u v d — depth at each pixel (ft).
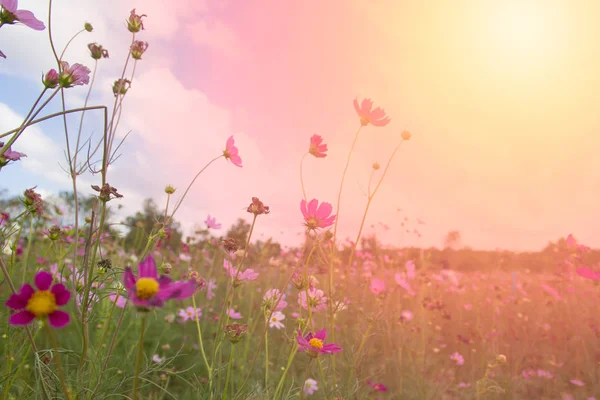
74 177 4.15
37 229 7.41
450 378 9.43
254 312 10.15
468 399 8.24
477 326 12.60
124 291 4.42
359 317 7.48
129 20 4.97
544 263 20.81
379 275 13.70
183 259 12.84
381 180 5.99
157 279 2.51
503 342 11.66
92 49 4.66
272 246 12.75
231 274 5.16
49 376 3.95
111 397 4.81
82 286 4.29
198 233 12.30
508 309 15.35
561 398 8.89
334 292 6.56
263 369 7.58
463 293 16.75
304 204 5.22
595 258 14.60
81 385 3.81
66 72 3.88
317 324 8.66
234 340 4.35
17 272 6.10
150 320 9.41
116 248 9.07
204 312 10.43
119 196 4.10
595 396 8.75
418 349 9.98
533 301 16.49
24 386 4.13
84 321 3.89
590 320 12.67
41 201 4.82
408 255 15.67
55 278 4.76
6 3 3.47
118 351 7.39
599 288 13.75
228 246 5.31
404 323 9.88
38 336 6.33
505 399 8.50
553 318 14.02
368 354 6.93
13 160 4.17
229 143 5.97
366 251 15.31
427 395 8.24
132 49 4.99
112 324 7.77
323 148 5.67
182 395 6.77
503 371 10.00
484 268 22.67
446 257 22.39
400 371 8.21
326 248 6.33
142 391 6.04
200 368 7.99
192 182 5.30
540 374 9.70
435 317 14.20
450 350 12.03
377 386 7.32
